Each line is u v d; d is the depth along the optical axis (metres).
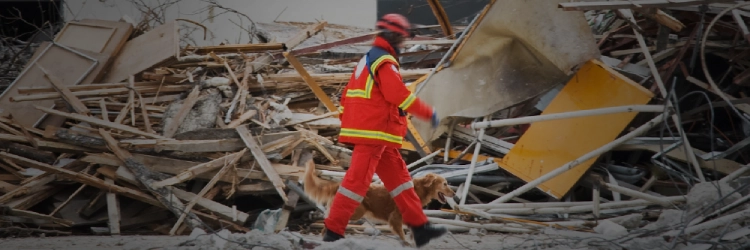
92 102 28.70
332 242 16.66
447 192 19.78
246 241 17.70
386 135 17.59
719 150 26.30
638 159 26.48
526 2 25.30
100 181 24.11
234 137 25.92
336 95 31.55
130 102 28.36
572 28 25.05
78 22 33.16
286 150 26.05
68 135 25.17
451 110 26.59
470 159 26.66
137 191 24.31
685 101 27.25
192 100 27.94
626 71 26.66
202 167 24.56
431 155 26.78
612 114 23.73
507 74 25.91
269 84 30.41
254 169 25.41
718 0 23.02
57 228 23.78
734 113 26.97
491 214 23.58
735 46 26.56
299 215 25.47
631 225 22.00
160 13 46.34
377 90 17.50
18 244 19.84
